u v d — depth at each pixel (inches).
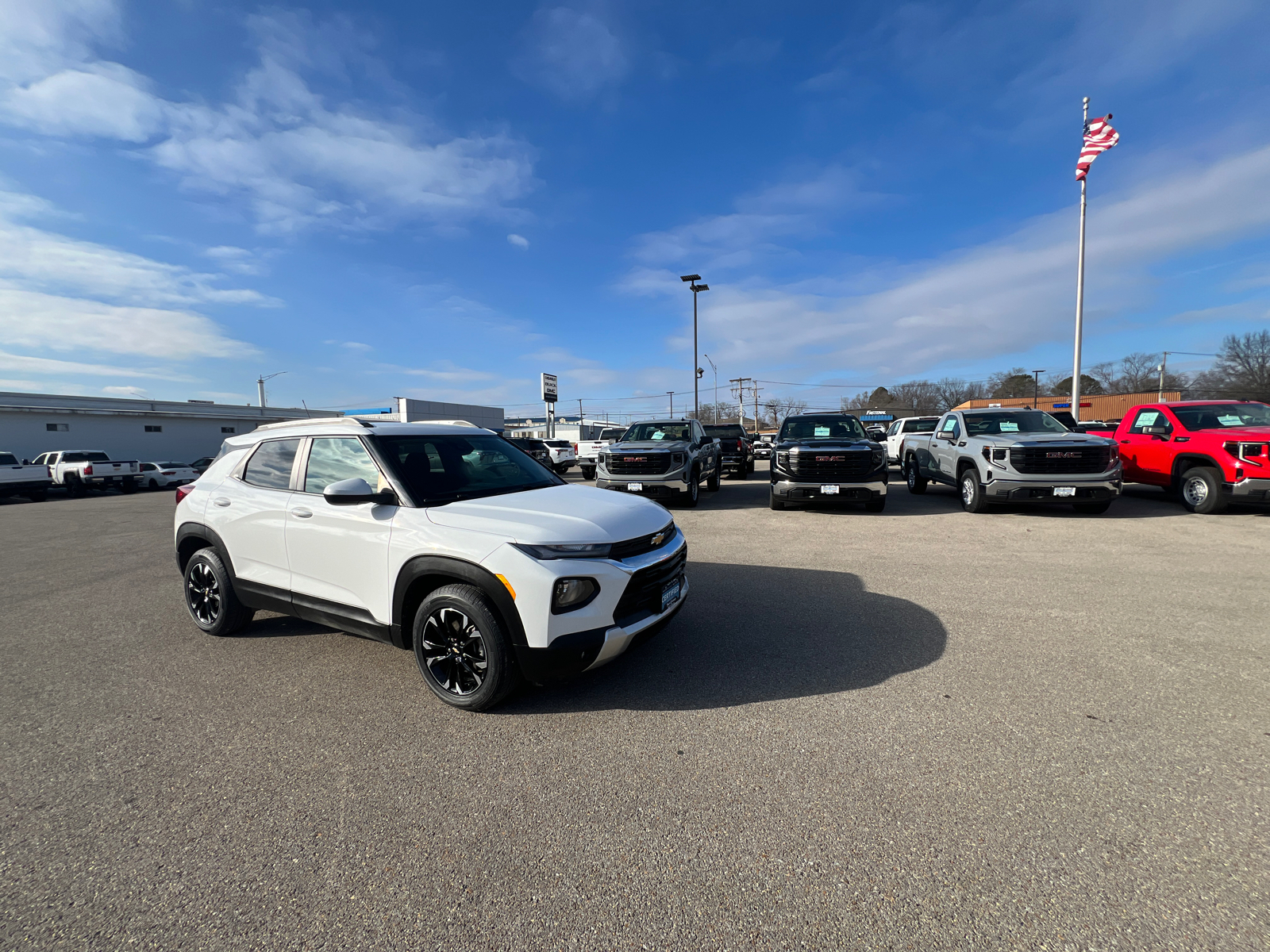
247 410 1595.7
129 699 137.4
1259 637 157.3
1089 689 129.4
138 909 75.3
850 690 132.0
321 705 132.3
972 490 377.1
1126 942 66.5
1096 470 339.9
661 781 100.4
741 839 85.6
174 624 194.7
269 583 159.8
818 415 431.2
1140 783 95.8
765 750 108.7
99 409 1251.8
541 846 85.4
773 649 156.8
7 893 78.3
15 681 148.6
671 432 496.1
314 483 155.4
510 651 122.4
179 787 102.1
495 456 173.6
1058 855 80.1
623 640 124.2
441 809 94.3
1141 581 211.9
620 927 71.2
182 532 182.4
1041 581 214.7
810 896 74.5
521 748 112.2
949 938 68.0
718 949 67.6
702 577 231.8
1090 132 741.3
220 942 70.3
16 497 972.6
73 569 290.7
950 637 161.9
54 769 108.4
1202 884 74.4
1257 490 327.9
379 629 139.3
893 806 91.7
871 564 245.3
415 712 128.0
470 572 122.7
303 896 76.9
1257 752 104.0
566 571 118.9
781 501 388.8
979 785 96.5
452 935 70.6
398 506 139.4
